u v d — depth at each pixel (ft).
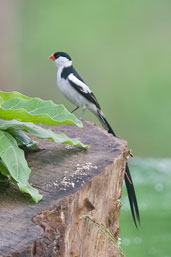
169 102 90.68
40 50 97.14
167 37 99.76
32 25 98.63
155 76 93.66
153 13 101.50
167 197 38.09
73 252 18.45
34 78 93.76
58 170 19.36
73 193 17.85
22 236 15.52
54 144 21.65
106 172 19.56
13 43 74.08
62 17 100.42
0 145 17.93
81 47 98.94
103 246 19.61
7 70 73.15
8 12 72.13
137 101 90.89
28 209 16.90
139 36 100.42
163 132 88.02
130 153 22.22
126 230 35.06
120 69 94.68
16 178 17.47
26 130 19.06
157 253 32.14
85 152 21.02
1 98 19.11
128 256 31.68
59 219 17.04
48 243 16.12
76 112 81.20
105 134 23.38
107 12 101.76
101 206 19.74
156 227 35.19
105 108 90.53
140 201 37.37
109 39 99.76
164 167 43.47
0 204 17.12
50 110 19.76
